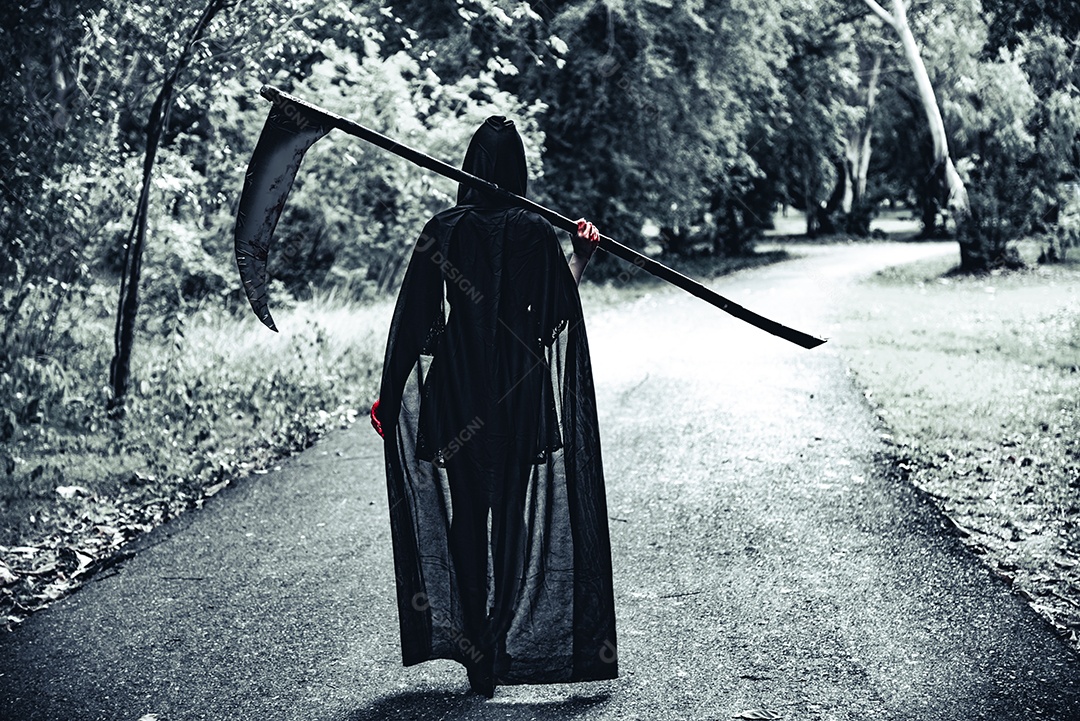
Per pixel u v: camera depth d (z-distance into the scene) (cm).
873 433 802
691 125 2550
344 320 1232
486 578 368
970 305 1906
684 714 359
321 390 960
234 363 1030
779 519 587
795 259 3634
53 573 522
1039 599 458
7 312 852
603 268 2500
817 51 3762
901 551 528
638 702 369
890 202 7725
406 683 390
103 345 1041
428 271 362
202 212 1049
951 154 3006
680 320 1630
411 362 364
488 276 360
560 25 2241
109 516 621
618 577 499
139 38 855
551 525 370
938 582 482
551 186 2394
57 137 848
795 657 404
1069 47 2206
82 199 872
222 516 618
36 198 841
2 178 828
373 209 1606
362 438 821
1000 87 2525
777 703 365
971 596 463
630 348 1313
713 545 543
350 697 379
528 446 363
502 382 362
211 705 375
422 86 1593
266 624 451
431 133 1532
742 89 2808
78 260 895
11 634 445
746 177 3375
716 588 481
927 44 2827
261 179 340
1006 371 1093
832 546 538
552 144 2483
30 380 827
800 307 1900
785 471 693
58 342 923
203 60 847
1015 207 2673
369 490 668
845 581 486
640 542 551
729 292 2295
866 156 5422
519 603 368
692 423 849
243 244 343
